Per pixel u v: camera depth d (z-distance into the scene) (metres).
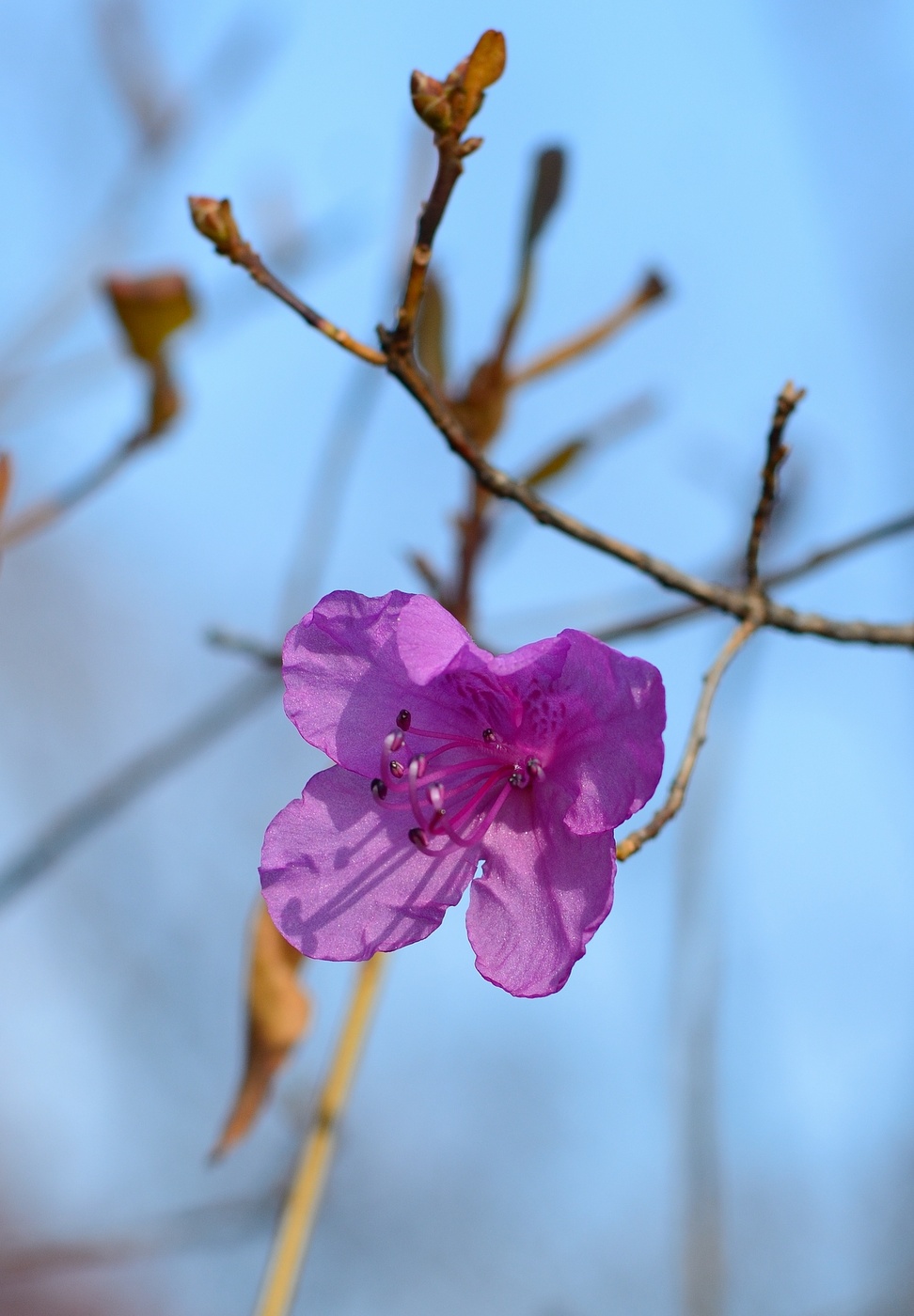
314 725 0.49
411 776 0.49
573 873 0.49
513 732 0.49
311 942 0.49
